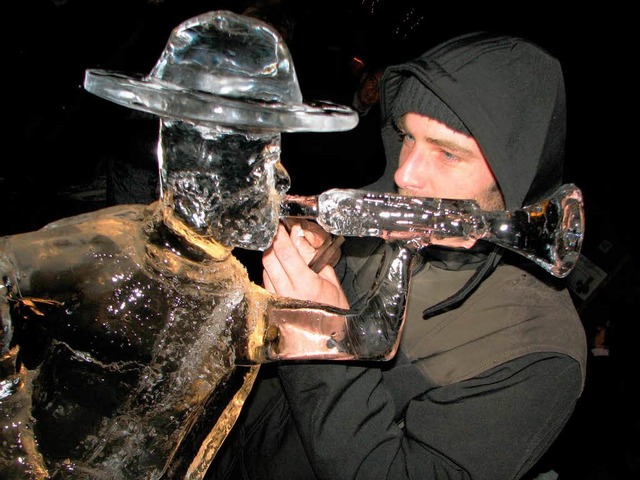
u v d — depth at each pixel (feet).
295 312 2.55
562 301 3.41
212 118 1.69
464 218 2.50
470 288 3.23
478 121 2.99
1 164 9.33
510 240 2.51
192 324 2.43
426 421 3.04
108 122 8.93
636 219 9.37
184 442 2.63
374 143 9.60
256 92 1.81
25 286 2.18
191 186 2.05
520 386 3.00
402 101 3.30
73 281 2.24
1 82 9.49
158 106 1.70
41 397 2.33
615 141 10.13
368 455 2.92
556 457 7.92
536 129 3.07
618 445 8.10
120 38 10.08
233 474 3.69
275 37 1.81
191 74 1.79
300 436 3.02
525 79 3.05
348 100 11.69
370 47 11.44
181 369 2.45
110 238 2.32
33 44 9.71
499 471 2.88
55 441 2.36
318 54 12.36
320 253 3.18
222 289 2.49
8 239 2.22
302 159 9.41
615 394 8.60
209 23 1.77
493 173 3.17
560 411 3.03
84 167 10.04
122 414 2.41
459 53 3.10
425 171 3.32
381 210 2.47
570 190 2.58
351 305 3.89
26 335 2.30
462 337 3.29
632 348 8.84
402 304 2.61
